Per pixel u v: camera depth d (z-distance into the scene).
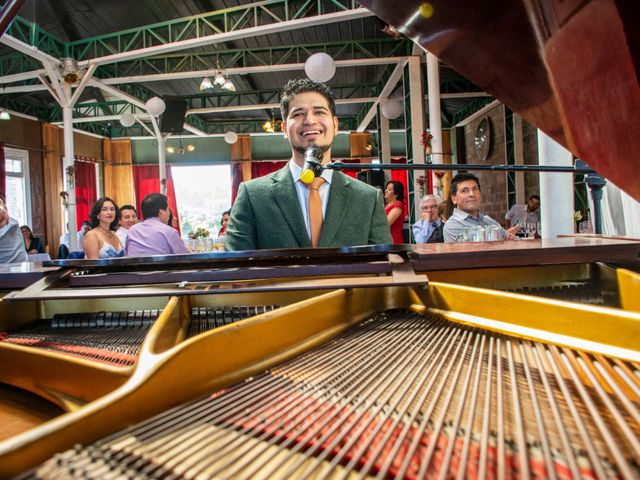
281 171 1.79
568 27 0.55
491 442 0.55
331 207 1.72
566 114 0.68
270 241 1.71
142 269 1.21
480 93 11.97
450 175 8.37
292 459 0.52
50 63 8.52
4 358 0.84
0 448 0.45
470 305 1.03
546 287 1.23
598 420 0.56
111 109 14.52
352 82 13.09
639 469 0.48
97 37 8.85
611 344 0.80
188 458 0.51
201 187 16.69
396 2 0.66
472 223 3.08
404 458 0.53
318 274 1.11
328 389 0.73
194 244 5.62
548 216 2.84
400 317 1.13
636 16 0.47
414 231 4.17
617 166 0.64
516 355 0.83
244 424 0.60
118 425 0.58
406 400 0.68
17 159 12.34
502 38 0.63
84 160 14.62
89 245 3.89
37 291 1.06
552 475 0.47
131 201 15.95
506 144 12.23
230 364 0.76
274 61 10.76
